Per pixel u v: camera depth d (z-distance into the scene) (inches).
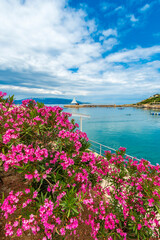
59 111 126.0
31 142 104.2
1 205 70.9
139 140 784.9
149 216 84.7
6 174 125.8
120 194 97.0
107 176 113.3
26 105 138.6
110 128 1146.7
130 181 103.5
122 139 808.3
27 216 66.8
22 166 72.5
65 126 110.3
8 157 70.8
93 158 106.5
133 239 92.0
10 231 67.9
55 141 108.0
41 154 75.0
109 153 120.5
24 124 100.7
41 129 105.5
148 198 81.7
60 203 77.2
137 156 545.0
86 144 125.7
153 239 87.7
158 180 86.9
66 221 73.7
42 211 65.0
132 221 83.9
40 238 83.3
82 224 107.7
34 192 74.4
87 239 95.2
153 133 958.4
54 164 95.8
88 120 1611.7
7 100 126.4
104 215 88.7
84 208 122.0
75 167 98.3
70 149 97.7
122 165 112.0
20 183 125.7
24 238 88.4
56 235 76.4
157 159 515.2
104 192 106.4
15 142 83.9
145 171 96.3
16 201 67.5
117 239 92.4
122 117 1972.2
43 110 109.0
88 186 107.6
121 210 96.6
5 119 109.4
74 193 77.0
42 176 79.2
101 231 87.8
